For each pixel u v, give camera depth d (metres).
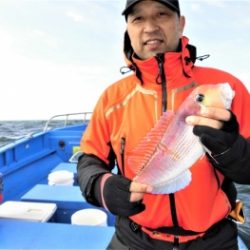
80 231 2.21
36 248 2.00
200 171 1.39
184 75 1.52
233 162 1.13
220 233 1.50
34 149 5.42
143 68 1.53
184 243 1.49
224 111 1.07
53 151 5.90
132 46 1.59
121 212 1.27
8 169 4.33
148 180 1.22
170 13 1.44
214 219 1.46
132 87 1.62
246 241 4.29
